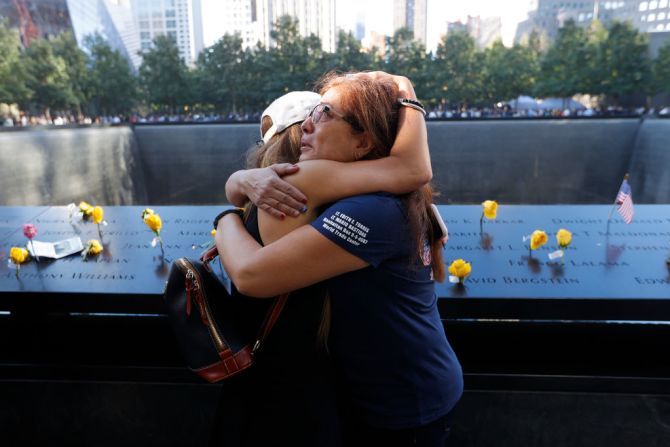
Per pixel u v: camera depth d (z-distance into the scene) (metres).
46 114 26.70
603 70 26.78
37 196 17.39
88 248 3.25
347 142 1.39
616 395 2.52
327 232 1.26
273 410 1.41
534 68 27.55
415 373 1.41
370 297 1.34
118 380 2.66
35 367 2.65
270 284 1.29
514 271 2.90
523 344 2.79
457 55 27.09
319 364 1.42
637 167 20.38
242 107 29.00
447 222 3.60
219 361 1.42
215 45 27.66
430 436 1.46
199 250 3.32
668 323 2.94
